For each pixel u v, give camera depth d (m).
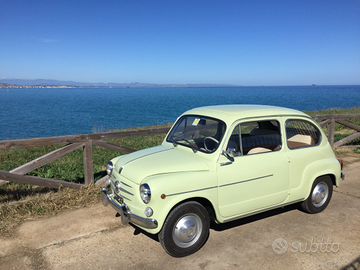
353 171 7.26
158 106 66.62
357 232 4.19
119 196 3.78
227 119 3.90
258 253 3.61
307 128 4.64
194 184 3.44
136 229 4.29
